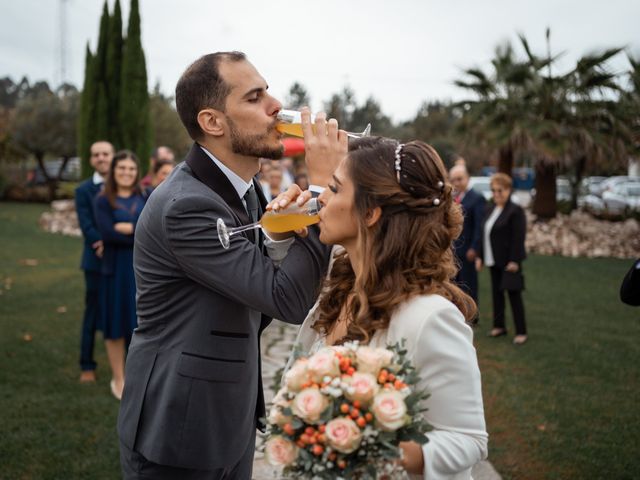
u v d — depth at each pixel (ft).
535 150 44.91
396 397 4.12
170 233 5.98
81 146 47.29
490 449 11.84
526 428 12.84
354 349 4.50
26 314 22.65
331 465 4.09
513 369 16.96
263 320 7.13
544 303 26.14
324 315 5.77
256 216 7.09
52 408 13.66
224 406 6.34
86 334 15.57
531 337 20.56
